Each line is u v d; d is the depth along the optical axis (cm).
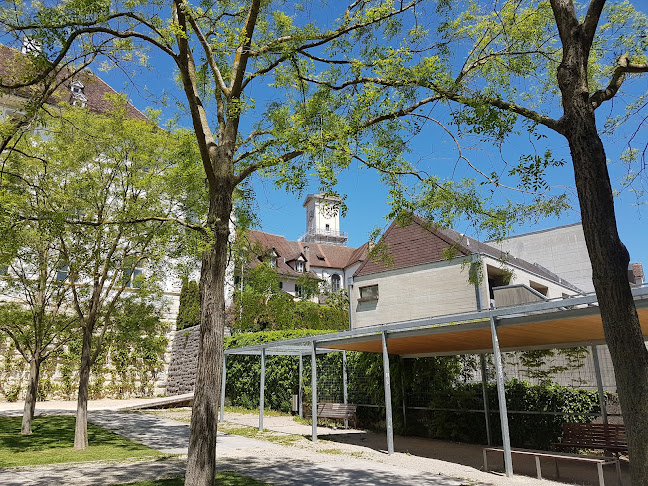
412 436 1430
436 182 715
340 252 5553
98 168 1199
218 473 840
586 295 755
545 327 902
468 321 952
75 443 1083
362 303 2397
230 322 2302
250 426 1584
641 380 362
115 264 1213
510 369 1400
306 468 900
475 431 1309
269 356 2048
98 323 1316
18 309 1361
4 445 1122
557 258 2816
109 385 2314
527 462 995
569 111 429
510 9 670
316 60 765
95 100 1922
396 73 662
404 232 2389
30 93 855
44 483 740
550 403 1189
